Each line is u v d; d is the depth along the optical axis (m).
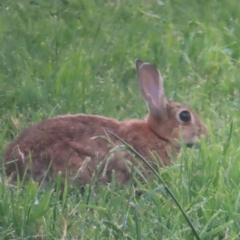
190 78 13.67
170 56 14.41
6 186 9.50
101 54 14.29
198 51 14.80
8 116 11.98
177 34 15.51
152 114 10.92
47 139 10.16
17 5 16.89
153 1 17.19
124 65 14.12
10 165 10.12
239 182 9.84
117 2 17.16
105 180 10.20
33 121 11.86
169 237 8.55
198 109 12.54
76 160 10.07
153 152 10.66
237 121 11.83
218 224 8.98
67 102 12.44
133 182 10.27
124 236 8.52
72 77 13.16
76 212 9.19
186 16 16.50
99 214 9.08
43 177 9.99
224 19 16.42
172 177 9.89
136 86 13.36
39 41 14.93
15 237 8.68
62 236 8.41
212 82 13.55
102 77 13.71
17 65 13.88
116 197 9.54
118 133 10.55
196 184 9.76
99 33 15.37
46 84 13.00
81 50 14.06
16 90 12.73
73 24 15.88
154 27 15.73
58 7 16.89
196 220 8.97
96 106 12.41
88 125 10.46
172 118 10.96
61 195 9.85
